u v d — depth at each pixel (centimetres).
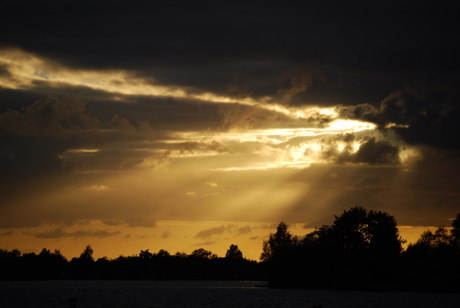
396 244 19100
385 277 19012
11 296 18600
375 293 17862
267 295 17512
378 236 19138
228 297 17312
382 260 18825
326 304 13650
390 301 14462
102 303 15175
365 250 19212
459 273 18575
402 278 18962
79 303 15175
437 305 13288
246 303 14588
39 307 13625
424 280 18725
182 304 14662
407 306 13000
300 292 18550
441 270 18762
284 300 15275
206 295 18812
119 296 18662
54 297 18050
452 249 19238
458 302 14200
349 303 13962
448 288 18450
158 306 14038
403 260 19062
